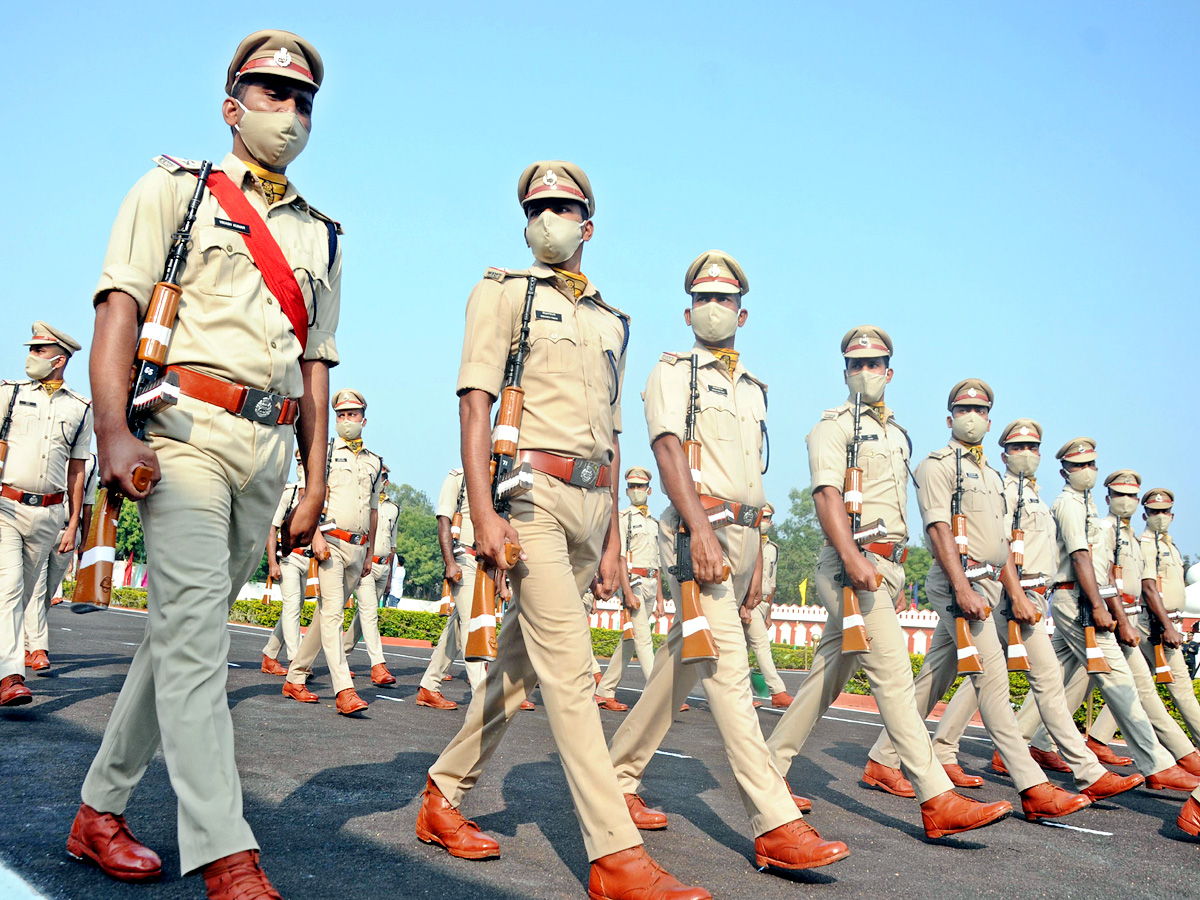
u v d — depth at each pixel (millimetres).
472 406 3438
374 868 3174
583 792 3152
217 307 3020
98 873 2871
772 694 11094
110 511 2822
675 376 4410
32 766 4188
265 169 3305
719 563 3914
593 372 3641
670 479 4141
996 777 6926
